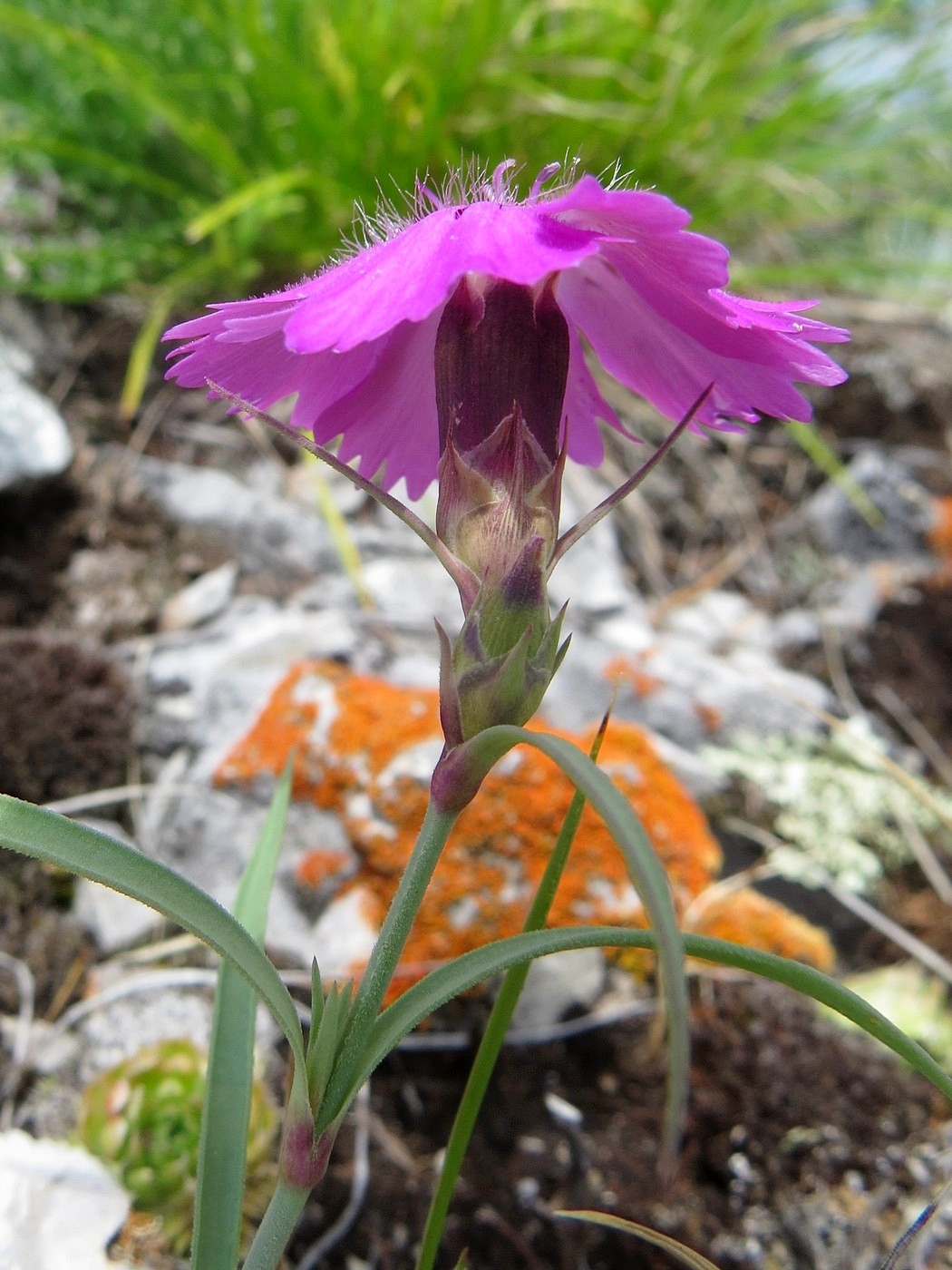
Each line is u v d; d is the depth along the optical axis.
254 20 0.13
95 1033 0.08
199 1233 0.05
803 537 0.15
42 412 0.12
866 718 0.13
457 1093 0.09
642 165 0.15
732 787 0.11
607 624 0.13
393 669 0.11
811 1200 0.08
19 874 0.09
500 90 0.14
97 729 0.10
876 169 0.19
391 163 0.13
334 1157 0.08
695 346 0.05
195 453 0.13
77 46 0.13
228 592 0.12
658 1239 0.05
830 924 0.11
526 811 0.09
